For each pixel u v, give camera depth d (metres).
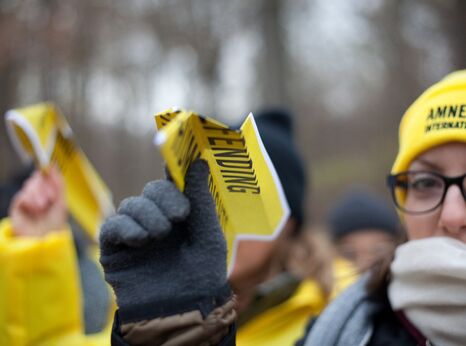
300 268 1.96
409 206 1.23
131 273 0.96
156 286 0.95
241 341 1.85
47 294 1.65
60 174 1.82
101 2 8.32
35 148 1.66
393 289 1.25
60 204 1.78
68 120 8.58
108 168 11.28
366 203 3.47
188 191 0.93
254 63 12.54
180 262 0.95
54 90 7.24
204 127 0.92
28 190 1.75
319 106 21.11
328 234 3.47
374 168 17.08
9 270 1.64
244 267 1.83
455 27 6.70
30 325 1.63
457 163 1.15
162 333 0.92
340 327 1.27
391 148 17.11
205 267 0.95
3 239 1.69
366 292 1.34
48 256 1.66
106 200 2.02
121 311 0.95
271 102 11.18
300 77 18.59
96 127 10.39
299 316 1.87
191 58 11.46
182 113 0.87
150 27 10.65
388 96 16.97
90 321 1.93
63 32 6.86
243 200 0.98
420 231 1.20
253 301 1.88
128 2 9.56
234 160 0.95
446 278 1.12
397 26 12.66
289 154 2.07
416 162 1.23
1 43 6.07
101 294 2.04
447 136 1.16
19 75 6.68
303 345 1.37
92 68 8.55
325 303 1.90
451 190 1.14
